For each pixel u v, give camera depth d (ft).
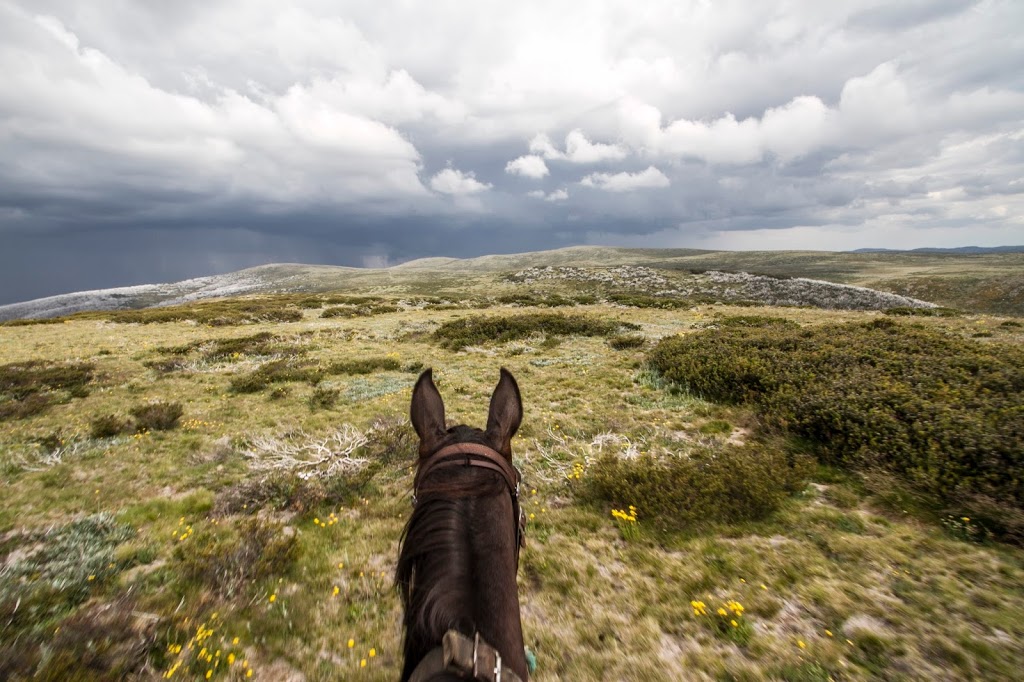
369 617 14.34
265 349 67.05
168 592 15.25
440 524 5.04
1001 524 17.03
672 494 20.01
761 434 27.43
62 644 12.28
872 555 16.16
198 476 25.76
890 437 23.12
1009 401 25.43
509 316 84.38
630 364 47.70
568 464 25.23
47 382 45.98
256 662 12.55
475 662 3.59
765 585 15.14
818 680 11.52
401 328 84.64
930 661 11.95
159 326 95.50
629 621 13.91
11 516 21.20
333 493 22.94
